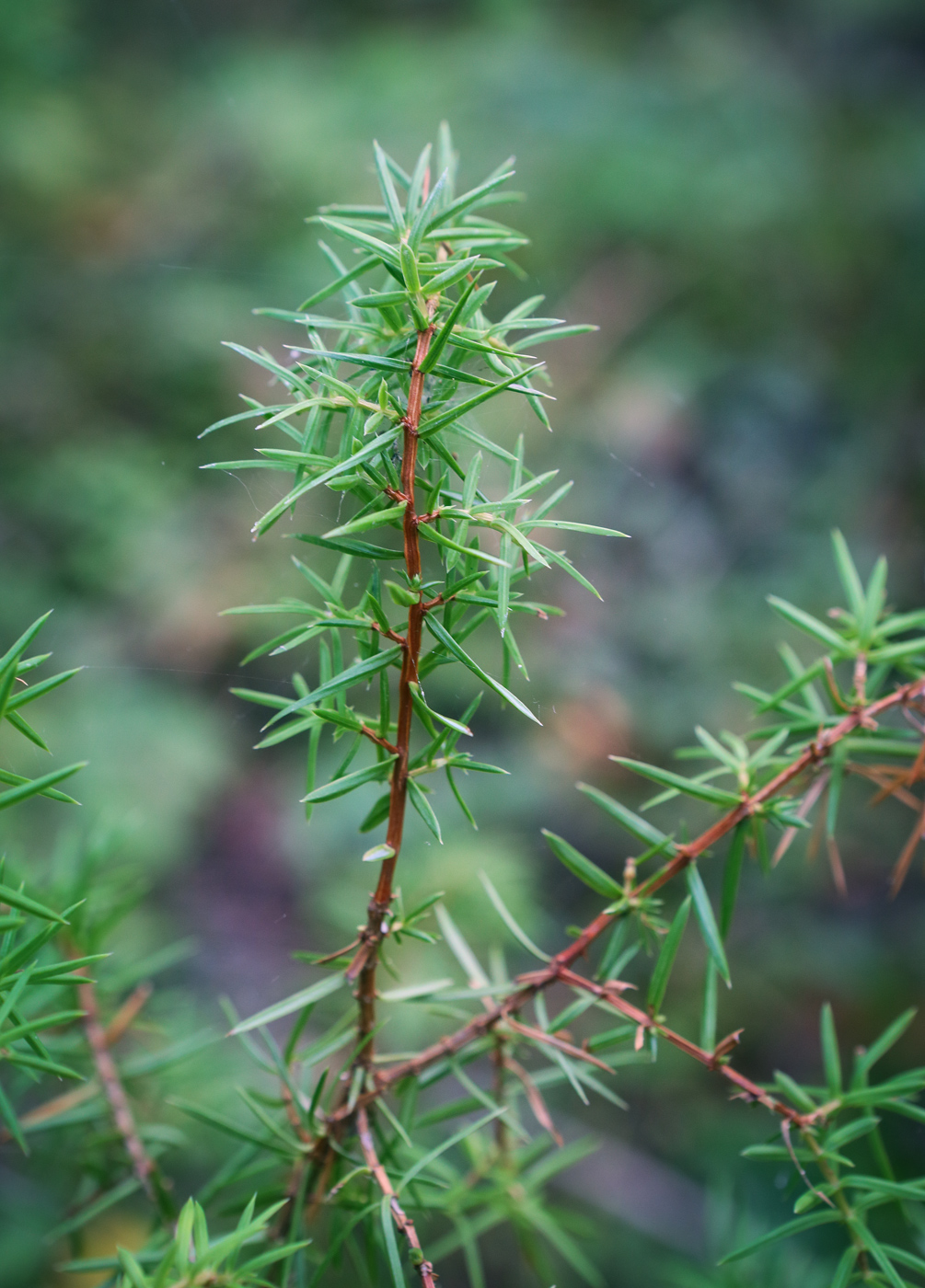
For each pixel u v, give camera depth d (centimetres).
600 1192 58
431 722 22
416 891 43
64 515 88
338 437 28
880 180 119
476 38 133
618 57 131
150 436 96
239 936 67
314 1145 24
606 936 68
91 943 27
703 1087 67
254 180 113
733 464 105
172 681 81
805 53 136
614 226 114
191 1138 33
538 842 74
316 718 23
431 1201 26
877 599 26
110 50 129
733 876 24
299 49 139
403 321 22
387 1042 42
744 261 115
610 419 104
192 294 103
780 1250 28
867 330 113
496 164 115
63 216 106
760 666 90
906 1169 56
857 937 77
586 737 80
